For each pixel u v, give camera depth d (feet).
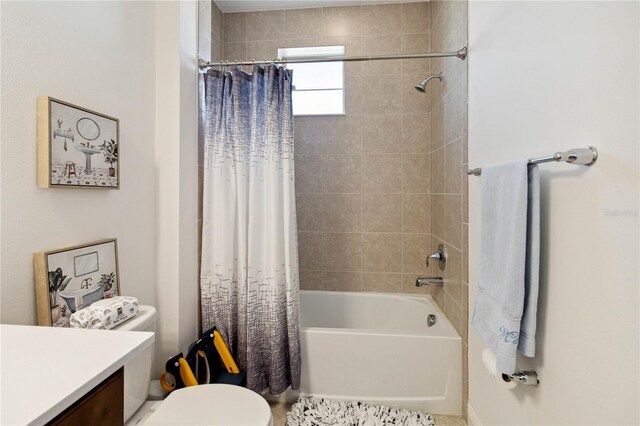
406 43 7.87
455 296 5.66
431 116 7.59
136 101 4.58
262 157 5.55
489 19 3.95
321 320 7.97
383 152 7.99
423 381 5.45
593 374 2.20
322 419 5.09
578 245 2.35
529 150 3.00
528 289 2.69
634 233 1.88
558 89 2.56
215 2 7.93
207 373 4.94
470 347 4.82
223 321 5.49
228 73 5.56
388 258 8.03
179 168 5.04
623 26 1.93
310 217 8.23
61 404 1.51
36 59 3.08
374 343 5.55
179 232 5.04
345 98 8.07
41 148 3.07
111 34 4.09
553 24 2.62
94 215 3.82
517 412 3.29
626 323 1.93
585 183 2.27
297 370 5.49
